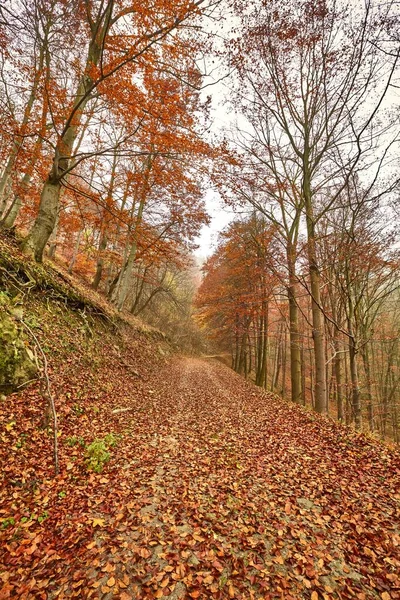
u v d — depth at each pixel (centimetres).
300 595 309
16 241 1022
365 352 1711
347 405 1947
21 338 522
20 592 297
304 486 523
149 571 336
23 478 468
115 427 742
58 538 377
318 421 885
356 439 718
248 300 1748
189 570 340
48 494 452
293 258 1080
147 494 488
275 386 2817
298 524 423
